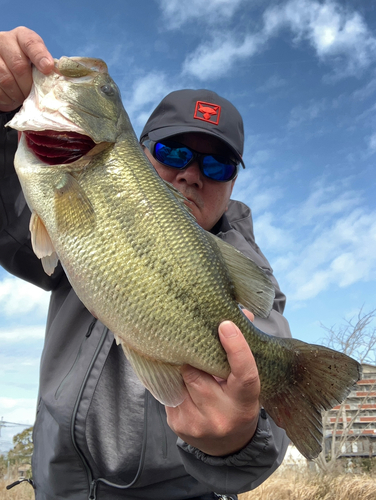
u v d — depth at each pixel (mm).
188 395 337
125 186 351
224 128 592
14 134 425
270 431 364
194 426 330
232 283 366
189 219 364
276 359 369
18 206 478
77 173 354
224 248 373
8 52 353
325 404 360
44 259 363
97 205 342
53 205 348
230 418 324
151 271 333
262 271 375
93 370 469
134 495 459
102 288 331
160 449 451
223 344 317
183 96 598
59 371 500
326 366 368
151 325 330
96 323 495
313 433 355
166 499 463
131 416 466
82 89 371
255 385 317
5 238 489
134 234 337
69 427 451
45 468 479
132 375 480
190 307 337
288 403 365
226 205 629
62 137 368
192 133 583
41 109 357
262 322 474
